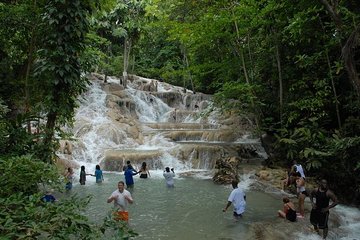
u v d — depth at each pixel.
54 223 3.12
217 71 19.55
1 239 2.74
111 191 12.91
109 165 17.16
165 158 17.78
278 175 14.23
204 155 17.84
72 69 8.33
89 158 17.89
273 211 10.48
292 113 15.30
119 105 25.41
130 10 29.41
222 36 16.77
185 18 21.84
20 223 3.02
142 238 7.98
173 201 11.62
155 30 31.64
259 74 18.67
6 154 5.36
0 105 6.12
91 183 14.40
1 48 9.37
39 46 9.15
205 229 8.66
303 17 13.41
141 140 21.00
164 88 34.47
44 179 4.08
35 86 8.93
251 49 18.73
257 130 17.02
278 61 16.45
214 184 14.57
